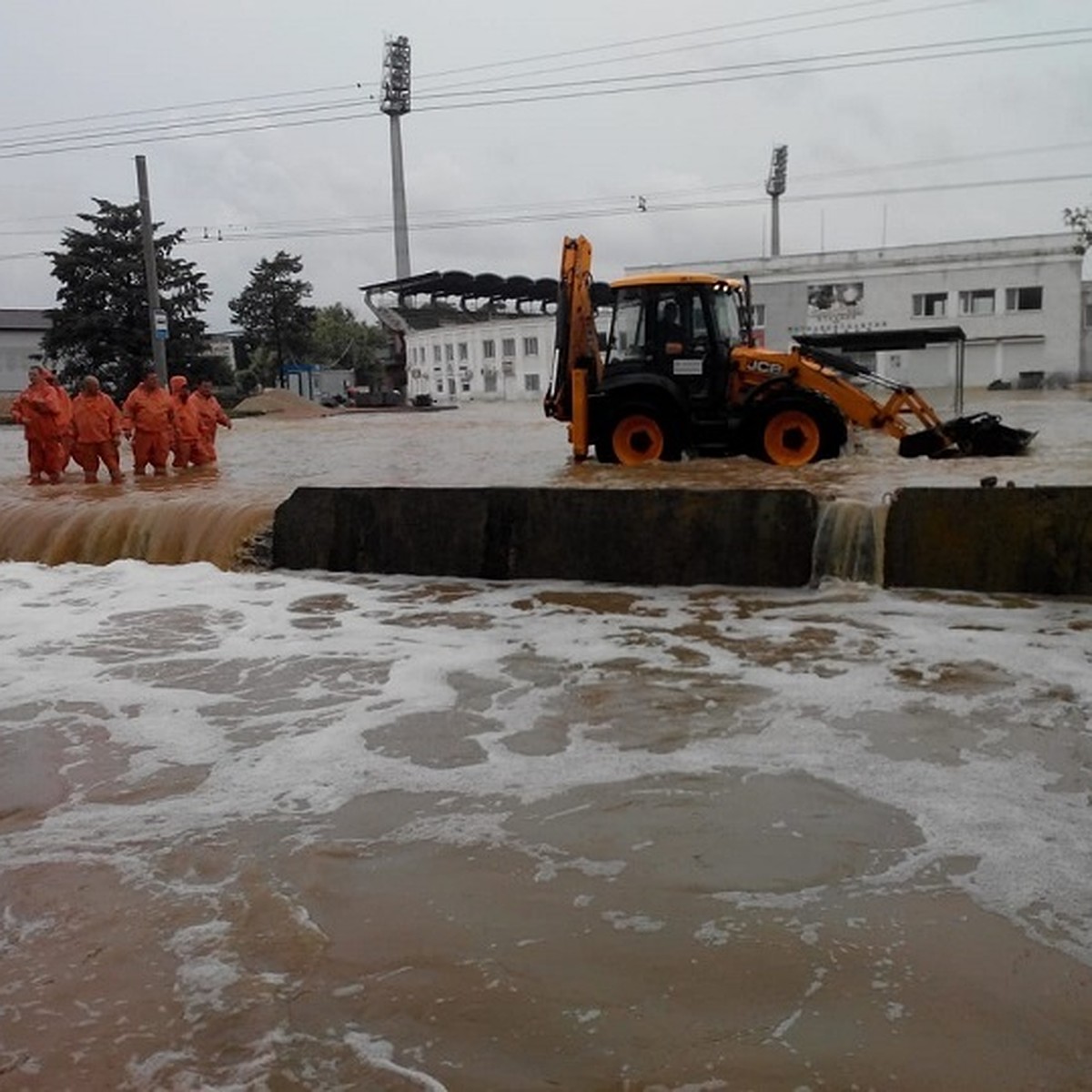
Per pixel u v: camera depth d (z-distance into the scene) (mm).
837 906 3889
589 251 13734
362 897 4047
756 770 5195
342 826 4688
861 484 10562
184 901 4039
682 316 13211
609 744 5609
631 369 13453
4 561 10984
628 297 13391
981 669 6668
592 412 13578
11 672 7152
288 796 5031
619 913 3889
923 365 43031
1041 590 8539
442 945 3697
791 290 45719
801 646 7316
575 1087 2949
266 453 18328
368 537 10273
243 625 8344
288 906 3982
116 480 14055
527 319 57750
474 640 7777
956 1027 3168
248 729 5984
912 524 8797
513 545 9883
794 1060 3035
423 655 7391
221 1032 3230
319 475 14109
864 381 13508
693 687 6492
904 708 5992
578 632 7906
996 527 8594
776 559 9156
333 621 8461
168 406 15156
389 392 50469
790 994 3357
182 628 8266
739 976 3457
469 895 4043
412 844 4500
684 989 3396
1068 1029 3150
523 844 4477
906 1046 3084
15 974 3566
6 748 5766
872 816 4637
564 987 3424
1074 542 8414
